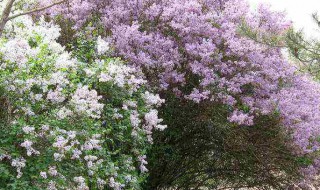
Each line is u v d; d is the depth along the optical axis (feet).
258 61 25.35
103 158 17.39
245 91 26.09
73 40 24.75
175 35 25.75
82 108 15.80
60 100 15.80
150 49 24.31
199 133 26.45
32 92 15.56
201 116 25.03
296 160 25.40
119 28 24.21
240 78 24.56
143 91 23.02
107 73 18.54
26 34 17.99
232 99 24.14
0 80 14.82
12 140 14.74
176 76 24.30
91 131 16.05
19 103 15.12
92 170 16.06
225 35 24.73
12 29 19.16
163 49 24.57
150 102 20.52
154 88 23.54
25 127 14.19
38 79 15.58
